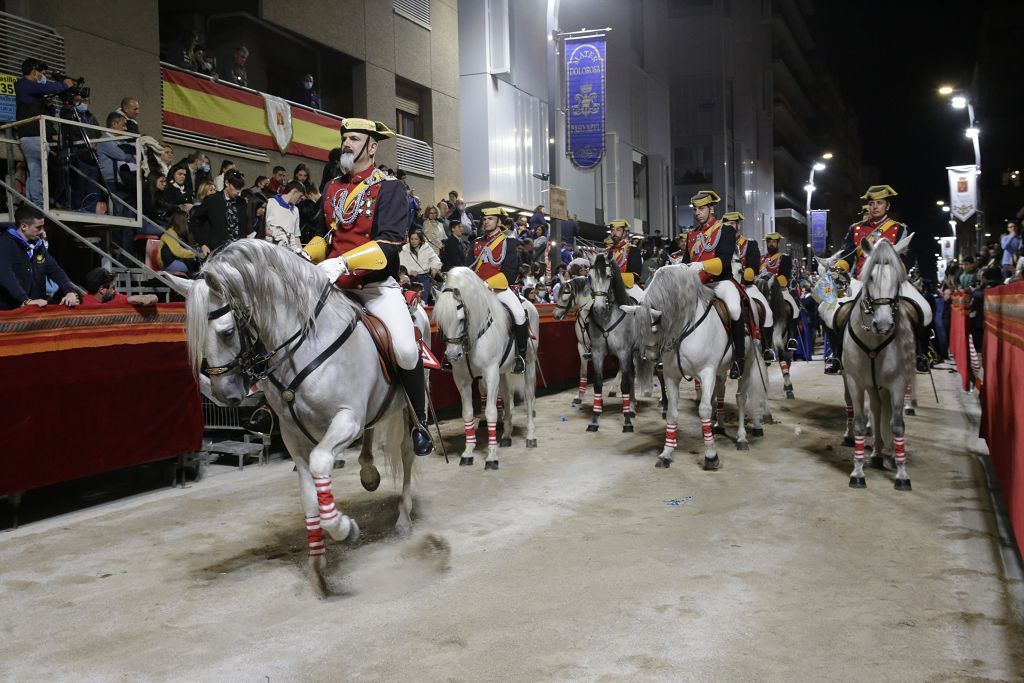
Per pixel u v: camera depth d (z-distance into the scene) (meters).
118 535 6.32
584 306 11.01
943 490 7.25
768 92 58.12
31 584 5.24
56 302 8.05
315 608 4.76
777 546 5.75
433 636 4.32
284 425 4.85
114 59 11.67
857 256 8.55
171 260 8.98
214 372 4.27
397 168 18.19
